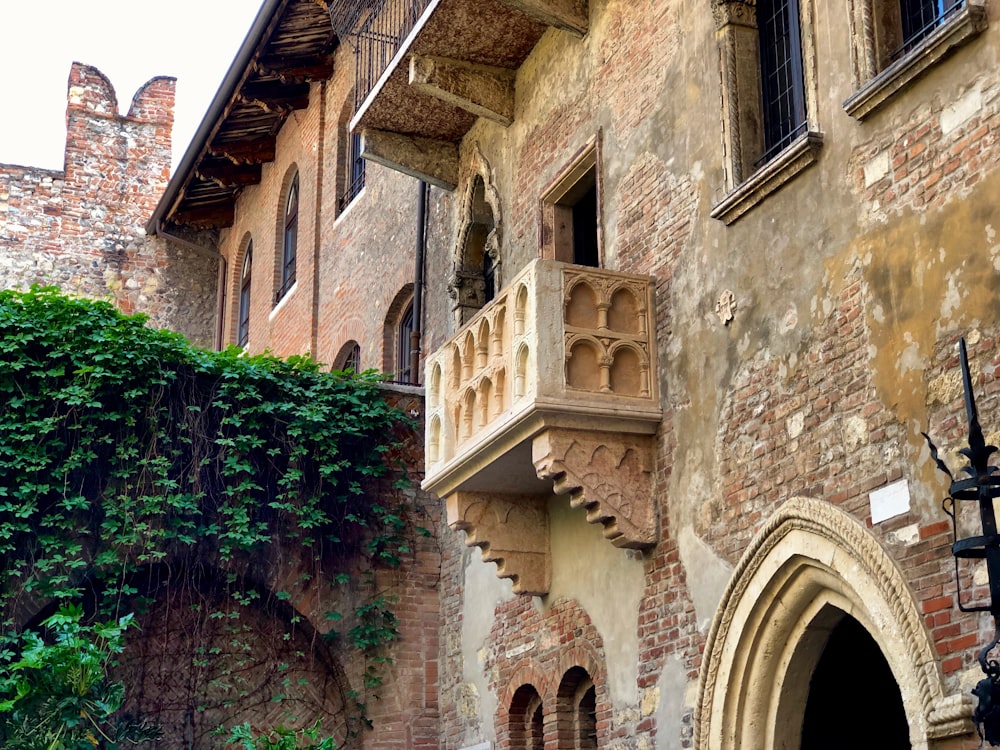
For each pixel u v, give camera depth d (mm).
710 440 9727
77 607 11422
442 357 12078
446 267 15102
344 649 13797
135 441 13180
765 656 8859
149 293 24797
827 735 9008
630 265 11094
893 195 8164
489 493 12000
